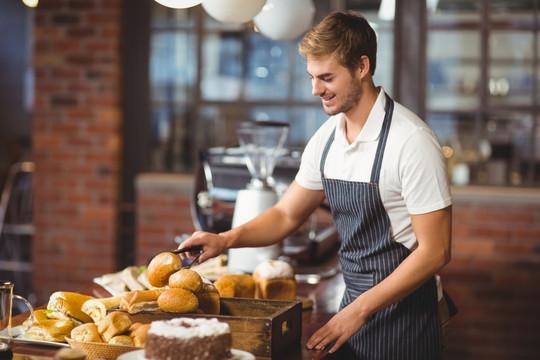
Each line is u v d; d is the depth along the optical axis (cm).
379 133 179
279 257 250
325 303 211
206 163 296
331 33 172
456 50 462
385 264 186
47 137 496
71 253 496
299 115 484
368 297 168
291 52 482
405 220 183
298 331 166
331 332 165
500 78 460
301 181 204
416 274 170
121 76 493
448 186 175
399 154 176
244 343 149
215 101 492
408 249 185
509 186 459
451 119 465
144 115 495
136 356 131
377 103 181
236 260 244
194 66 491
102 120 489
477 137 463
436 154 174
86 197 493
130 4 491
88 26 486
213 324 129
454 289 452
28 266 617
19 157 787
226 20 220
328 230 310
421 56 464
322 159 194
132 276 213
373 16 467
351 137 188
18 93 948
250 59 486
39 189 498
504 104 460
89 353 145
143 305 154
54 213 498
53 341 155
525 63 456
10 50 940
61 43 489
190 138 496
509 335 448
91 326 149
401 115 180
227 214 286
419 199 173
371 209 183
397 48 465
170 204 484
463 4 459
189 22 490
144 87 494
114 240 492
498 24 457
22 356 141
